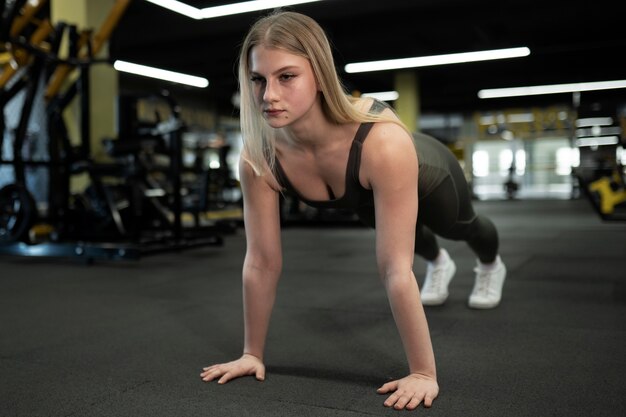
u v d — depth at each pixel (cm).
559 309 213
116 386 134
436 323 192
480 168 1831
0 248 390
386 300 238
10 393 130
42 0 441
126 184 440
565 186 1762
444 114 1794
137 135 427
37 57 403
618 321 193
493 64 1288
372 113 119
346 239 517
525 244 434
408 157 117
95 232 443
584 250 394
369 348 165
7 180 549
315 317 207
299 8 911
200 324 200
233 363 141
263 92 110
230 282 293
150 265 358
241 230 641
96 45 522
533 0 910
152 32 1022
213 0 639
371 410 117
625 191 644
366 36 1023
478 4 933
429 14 975
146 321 205
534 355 156
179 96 1491
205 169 526
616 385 131
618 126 831
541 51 1131
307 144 120
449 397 124
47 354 163
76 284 289
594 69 1312
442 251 225
